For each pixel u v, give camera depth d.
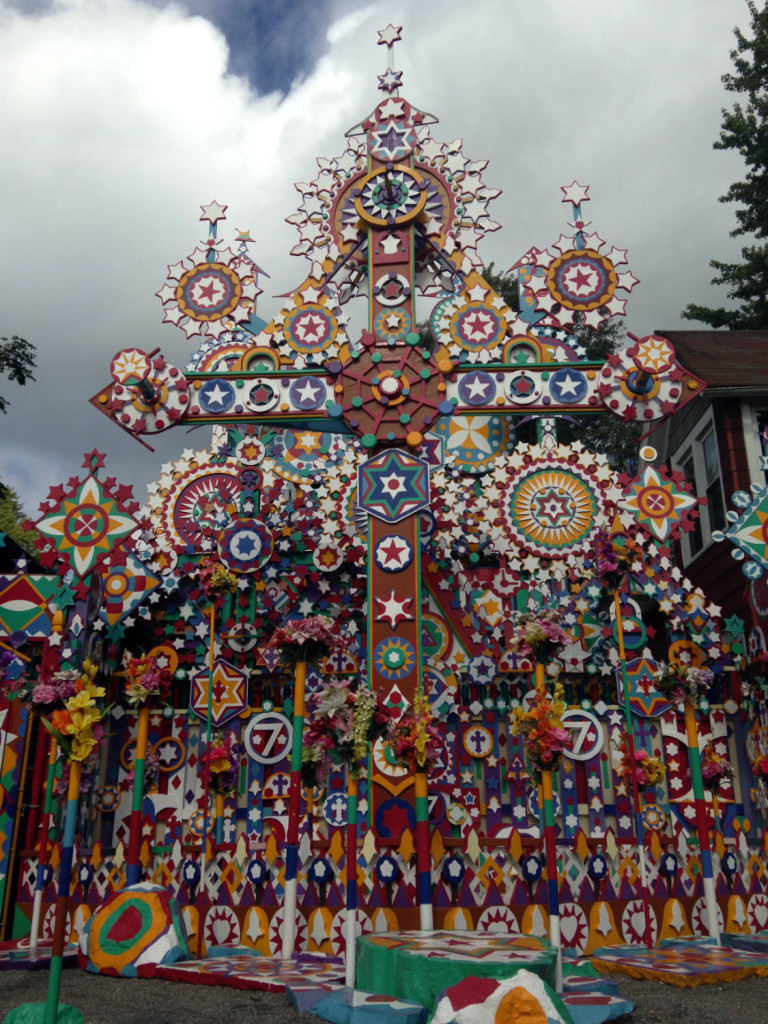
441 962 5.07
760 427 12.70
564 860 8.22
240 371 9.55
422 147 10.40
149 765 8.73
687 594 9.88
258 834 8.53
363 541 10.12
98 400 9.30
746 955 7.05
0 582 8.84
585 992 5.56
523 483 10.82
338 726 6.34
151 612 9.76
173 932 6.78
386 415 9.27
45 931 7.93
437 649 9.77
